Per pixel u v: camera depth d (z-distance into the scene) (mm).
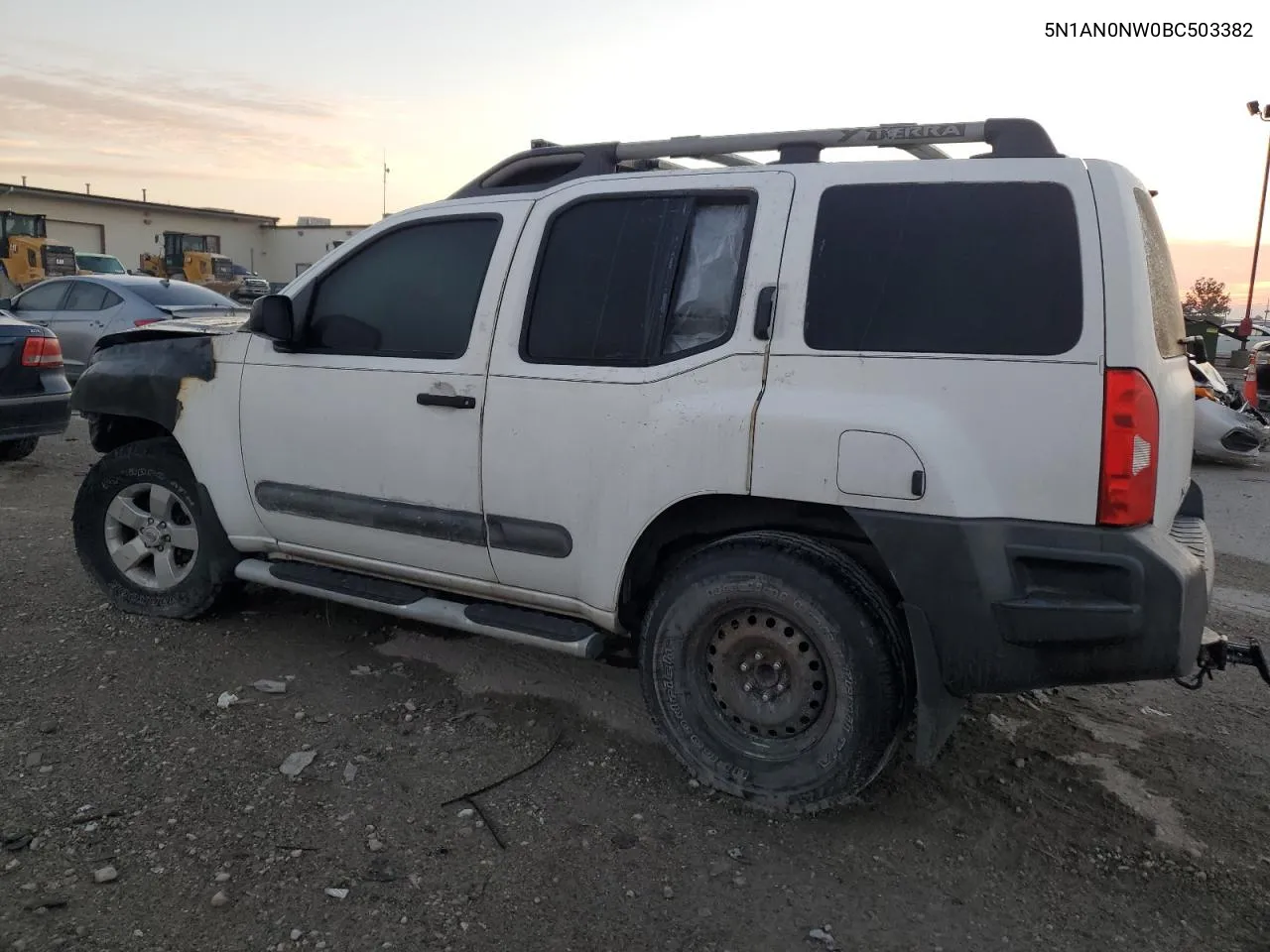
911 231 2994
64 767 3320
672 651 3311
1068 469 2744
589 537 3420
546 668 4266
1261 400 13859
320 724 3709
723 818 3191
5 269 29828
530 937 2598
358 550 4027
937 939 2658
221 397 4254
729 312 3209
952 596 2863
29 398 7430
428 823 3092
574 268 3510
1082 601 2748
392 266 3912
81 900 2654
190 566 4574
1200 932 2709
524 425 3494
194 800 3150
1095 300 2738
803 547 3084
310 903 2684
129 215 52312
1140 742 3807
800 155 3326
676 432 3201
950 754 3648
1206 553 3098
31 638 4406
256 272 60656
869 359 2965
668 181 3402
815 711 3139
